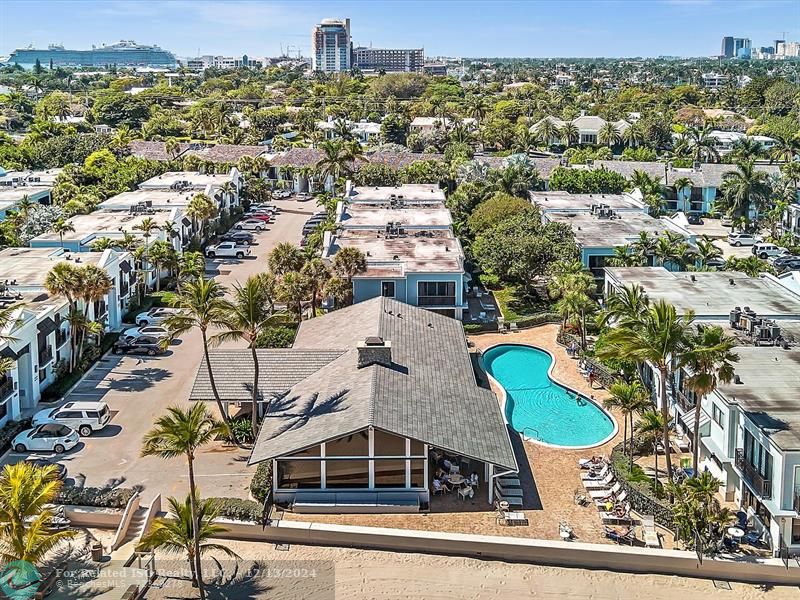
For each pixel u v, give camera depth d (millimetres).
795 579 36656
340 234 83250
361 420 41125
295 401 46781
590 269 78062
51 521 38188
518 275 76688
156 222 87000
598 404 55000
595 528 39969
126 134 167125
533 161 132250
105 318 67250
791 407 39219
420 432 41594
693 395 47469
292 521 40125
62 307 58438
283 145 170125
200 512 34656
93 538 39125
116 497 40781
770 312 56531
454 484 42875
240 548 38875
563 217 91500
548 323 72688
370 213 93562
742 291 62188
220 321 47438
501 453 42250
